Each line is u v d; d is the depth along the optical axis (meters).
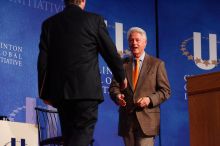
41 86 3.90
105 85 7.59
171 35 8.34
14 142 4.50
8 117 6.62
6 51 6.72
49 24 4.00
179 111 8.09
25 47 6.92
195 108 4.14
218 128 3.99
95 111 3.79
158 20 8.33
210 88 4.07
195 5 8.56
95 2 7.81
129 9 8.12
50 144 6.37
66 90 3.73
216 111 4.02
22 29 6.93
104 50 3.87
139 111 5.04
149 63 5.29
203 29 8.52
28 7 7.04
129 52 7.92
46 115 6.90
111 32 7.88
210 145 4.02
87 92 3.72
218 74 4.04
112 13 7.94
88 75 3.77
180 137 8.02
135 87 5.17
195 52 8.40
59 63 3.83
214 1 8.65
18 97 6.76
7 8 6.83
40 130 6.62
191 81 4.20
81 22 3.88
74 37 3.84
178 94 8.14
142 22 8.19
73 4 4.02
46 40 3.96
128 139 5.08
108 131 7.52
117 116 7.62
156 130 5.06
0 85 6.60
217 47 8.54
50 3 7.30
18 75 6.79
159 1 8.40
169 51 8.27
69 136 3.81
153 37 8.24
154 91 5.17
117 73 3.89
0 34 6.70
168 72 8.18
